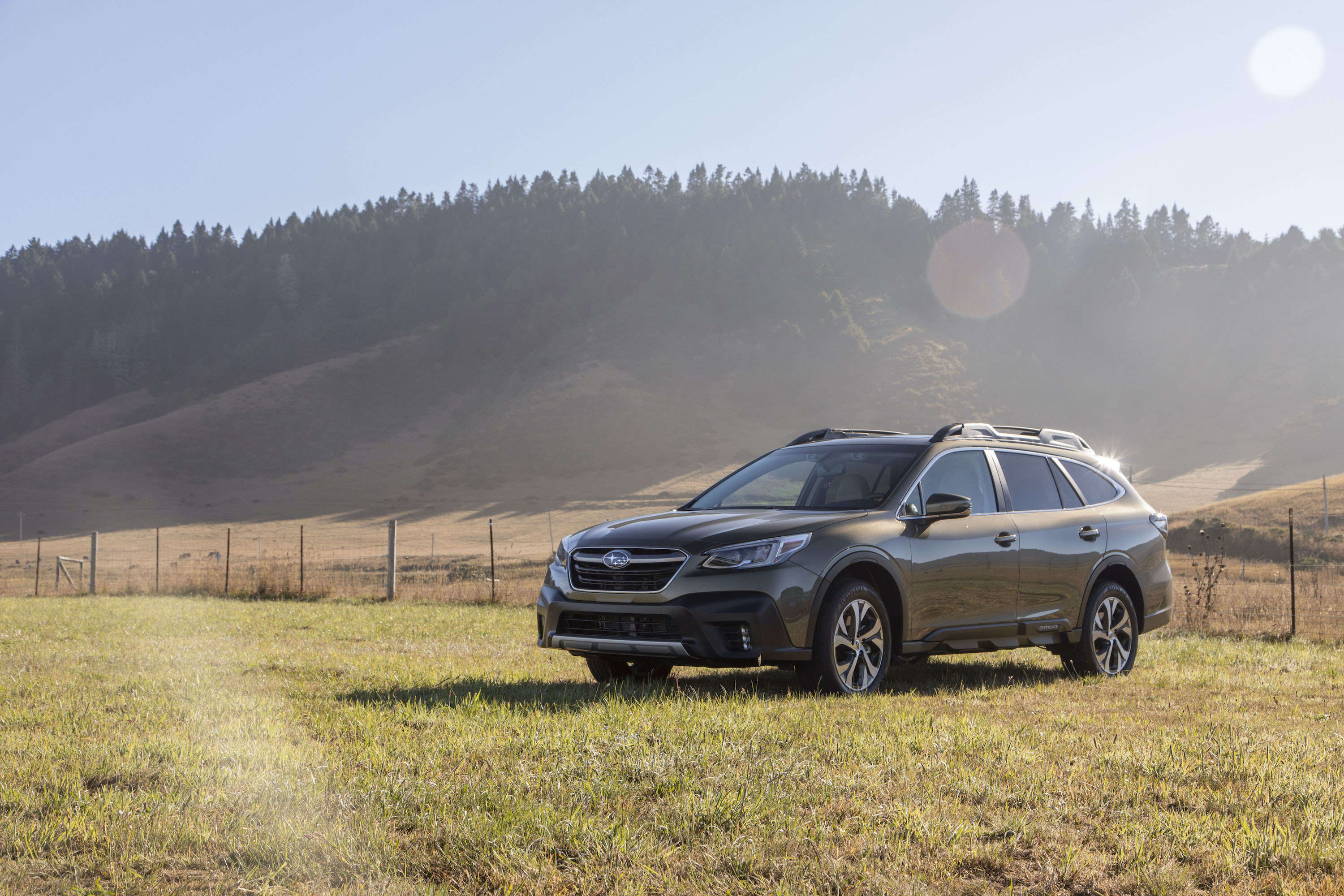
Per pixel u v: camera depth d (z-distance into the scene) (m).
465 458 195.25
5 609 17.52
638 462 181.00
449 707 6.21
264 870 3.41
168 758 4.90
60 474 196.50
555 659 9.41
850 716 5.89
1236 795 4.31
